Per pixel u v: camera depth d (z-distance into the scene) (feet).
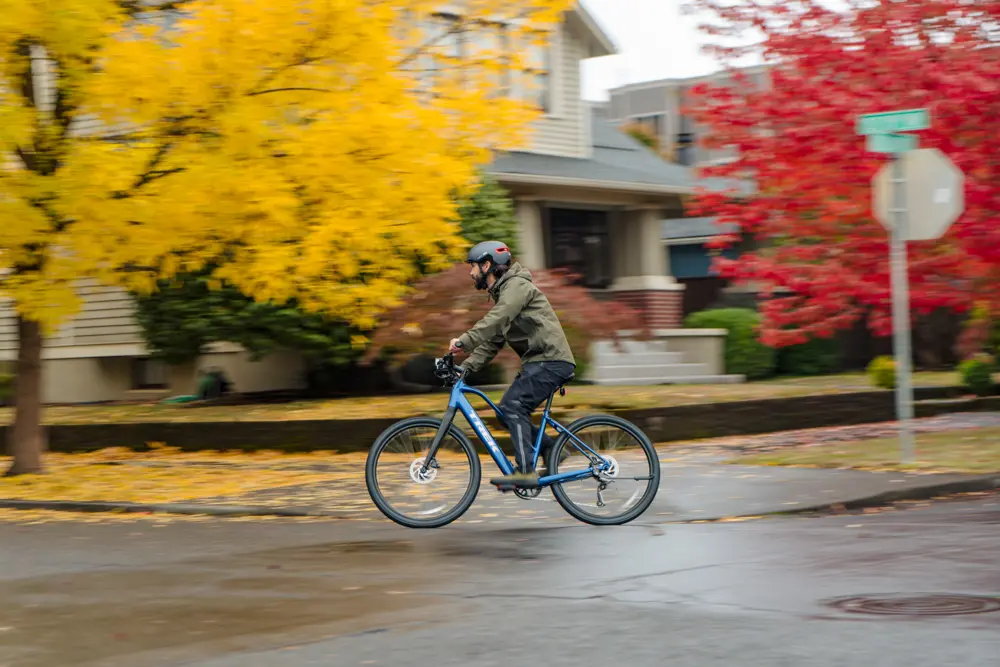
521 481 30.53
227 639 19.48
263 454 53.01
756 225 50.31
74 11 37.50
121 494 39.96
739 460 42.34
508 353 51.80
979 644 17.80
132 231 40.01
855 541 26.96
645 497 31.12
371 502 35.83
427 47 43.50
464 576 24.11
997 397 65.10
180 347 66.13
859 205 46.93
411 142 41.55
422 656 18.08
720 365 83.46
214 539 30.32
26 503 38.50
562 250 84.02
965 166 45.47
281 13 38.73
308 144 40.52
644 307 84.43
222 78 39.50
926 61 45.70
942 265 47.37
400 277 47.80
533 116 44.01
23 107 38.88
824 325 49.37
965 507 32.73
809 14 47.24
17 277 40.86
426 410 55.83
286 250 42.91
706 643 18.24
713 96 49.21
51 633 20.34
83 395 81.61
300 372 71.77
